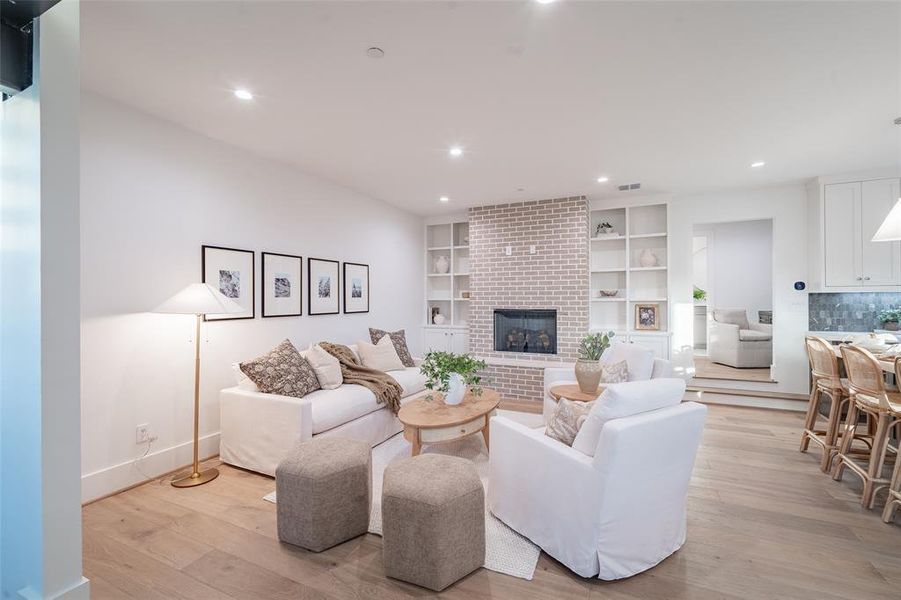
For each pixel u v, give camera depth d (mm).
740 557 2010
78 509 1399
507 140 3307
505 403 5066
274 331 3832
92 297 2566
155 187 2895
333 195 4562
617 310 5543
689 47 2059
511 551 2053
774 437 3738
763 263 7203
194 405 3098
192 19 1842
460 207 5832
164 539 2154
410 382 4133
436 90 2502
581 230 5164
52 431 1340
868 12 1784
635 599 1724
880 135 3205
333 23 1871
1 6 1289
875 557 1998
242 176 3529
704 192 5047
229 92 2545
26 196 1367
